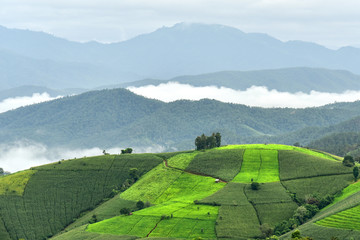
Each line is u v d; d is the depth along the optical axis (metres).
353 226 175.25
